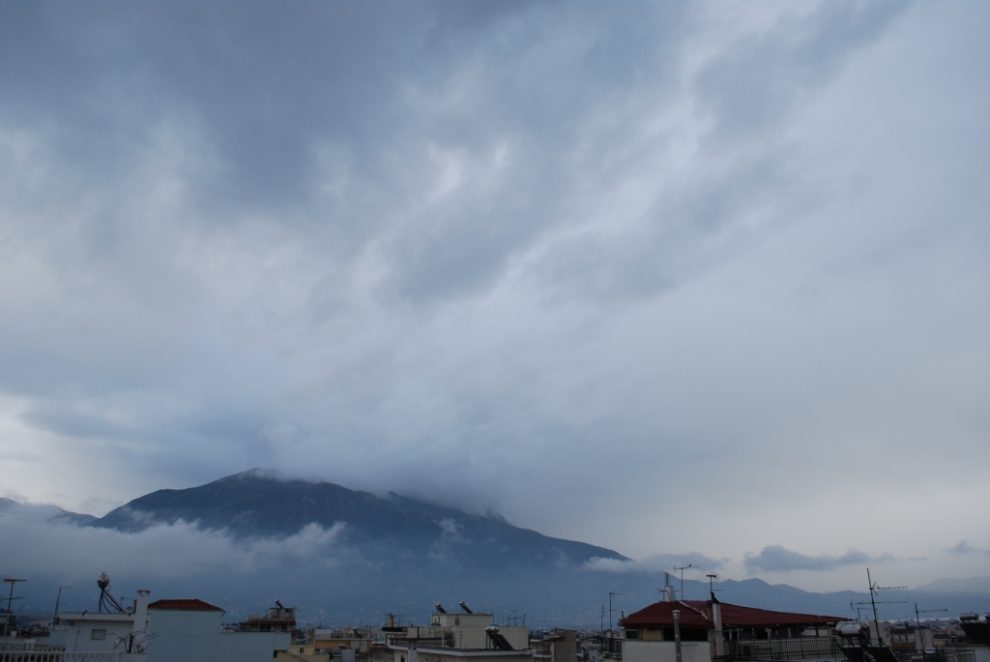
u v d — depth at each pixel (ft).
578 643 318.65
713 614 162.40
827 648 158.92
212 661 159.74
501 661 164.14
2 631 231.30
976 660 161.89
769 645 158.81
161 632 157.89
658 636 167.32
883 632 204.13
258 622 360.89
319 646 329.72
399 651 199.31
